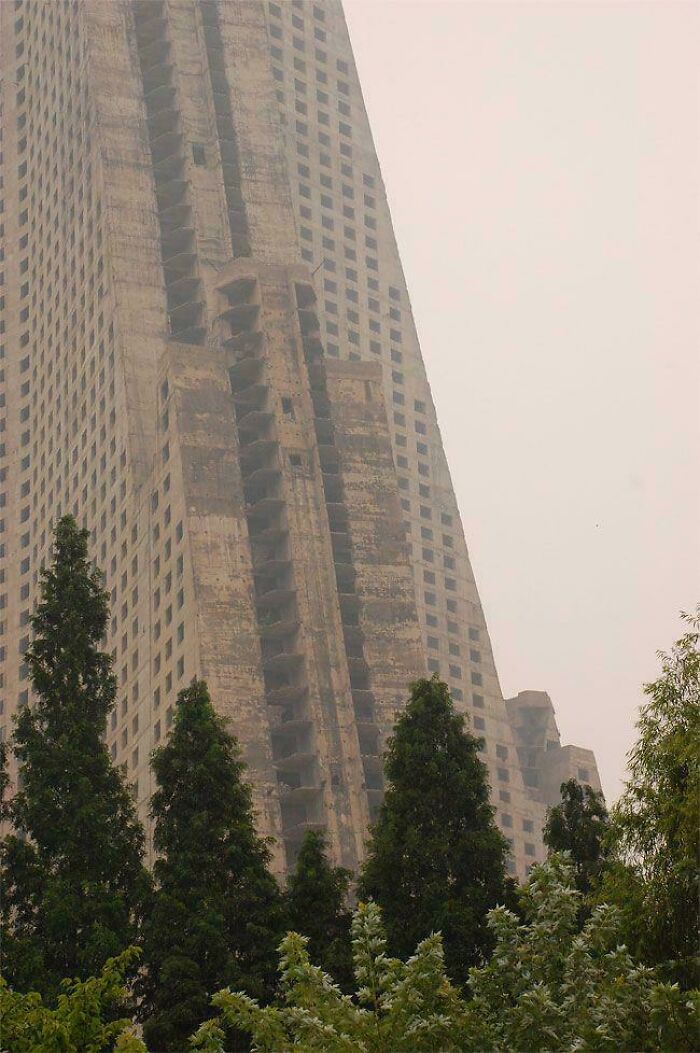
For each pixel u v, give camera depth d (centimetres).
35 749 6856
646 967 4481
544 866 4400
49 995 5922
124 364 16138
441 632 19238
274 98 18275
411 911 6328
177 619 14412
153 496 15325
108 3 18325
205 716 6850
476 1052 4056
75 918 6278
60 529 7512
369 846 6631
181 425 14962
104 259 16938
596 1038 3972
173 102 18038
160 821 6750
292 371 15925
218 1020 4156
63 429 17862
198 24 18375
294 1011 3978
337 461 15900
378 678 15238
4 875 6519
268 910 6281
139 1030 7000
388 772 6812
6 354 19862
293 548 15075
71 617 7262
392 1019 4000
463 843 6462
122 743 14962
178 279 17012
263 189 17712
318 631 14788
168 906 6212
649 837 4728
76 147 18288
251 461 15788
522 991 4206
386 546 15875
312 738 14312
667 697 4784
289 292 16325
